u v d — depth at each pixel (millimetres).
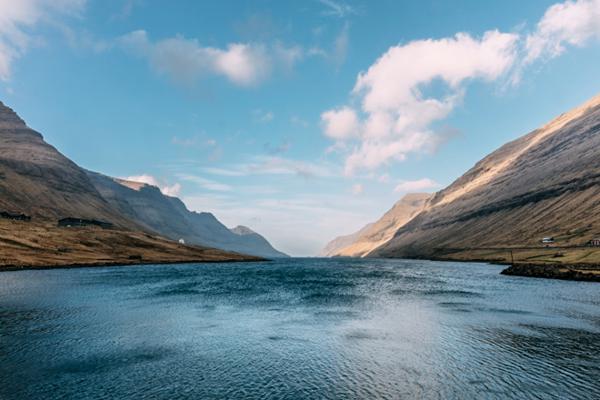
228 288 82062
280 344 36500
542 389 25344
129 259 184125
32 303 58750
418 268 171500
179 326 43844
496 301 62938
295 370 29328
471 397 24234
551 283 90438
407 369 29469
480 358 31938
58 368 29547
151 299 64438
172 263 192875
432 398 24156
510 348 34844
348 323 45812
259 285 89188
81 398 24141
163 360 31562
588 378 27203
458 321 46688
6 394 24750
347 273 135500
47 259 147375
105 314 50406
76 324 44281
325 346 35812
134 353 33469
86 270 130625
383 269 164000
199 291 76062
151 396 24406
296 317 49406
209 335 39875
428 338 38594
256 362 31188
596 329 42219
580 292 72500
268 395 24609
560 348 34656
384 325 44688
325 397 24312
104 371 28922
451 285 89812
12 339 37562
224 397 24266
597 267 114438
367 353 33594
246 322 46219
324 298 67250
